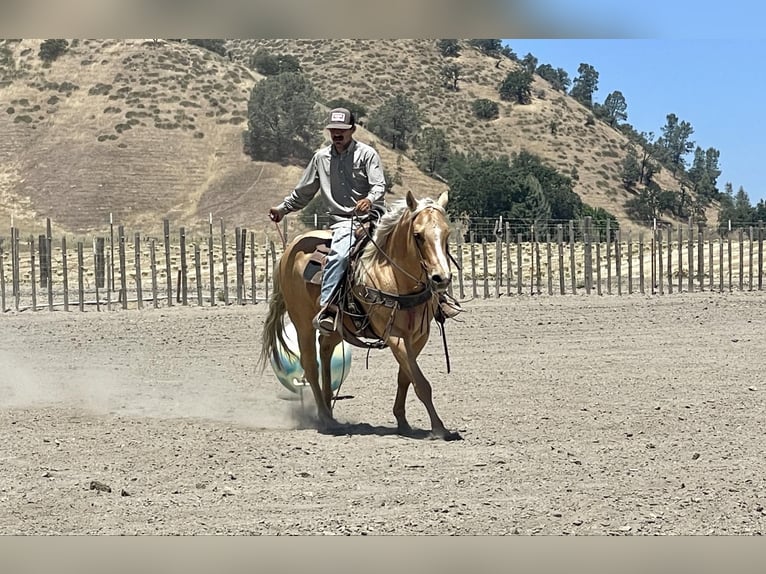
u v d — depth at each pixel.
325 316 10.89
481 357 17.09
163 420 11.66
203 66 119.50
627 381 14.20
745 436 10.25
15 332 21.19
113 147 103.62
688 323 22.14
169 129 107.25
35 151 103.44
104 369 16.11
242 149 105.50
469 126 144.88
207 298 28.78
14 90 112.25
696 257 44.25
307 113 107.38
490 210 76.75
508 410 12.02
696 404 12.22
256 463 9.19
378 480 8.47
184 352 18.19
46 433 10.73
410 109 130.88
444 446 9.92
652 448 9.70
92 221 94.25
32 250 26.36
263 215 96.12
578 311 24.84
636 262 44.12
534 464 9.02
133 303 27.47
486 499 7.82
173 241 65.12
